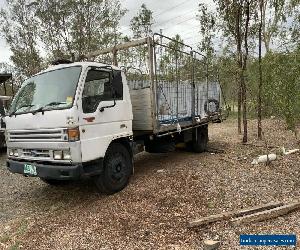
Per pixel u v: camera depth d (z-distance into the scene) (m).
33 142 5.82
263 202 5.32
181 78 8.49
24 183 7.87
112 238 4.48
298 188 5.87
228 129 15.52
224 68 10.88
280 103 8.66
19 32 22.80
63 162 5.50
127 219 5.01
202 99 9.93
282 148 8.91
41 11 21.69
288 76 8.25
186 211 5.14
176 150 10.38
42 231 4.95
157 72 7.30
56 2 21.36
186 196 5.75
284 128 13.63
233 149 10.03
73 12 21.25
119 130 6.40
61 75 6.00
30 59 22.94
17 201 6.58
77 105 5.48
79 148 5.44
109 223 4.94
